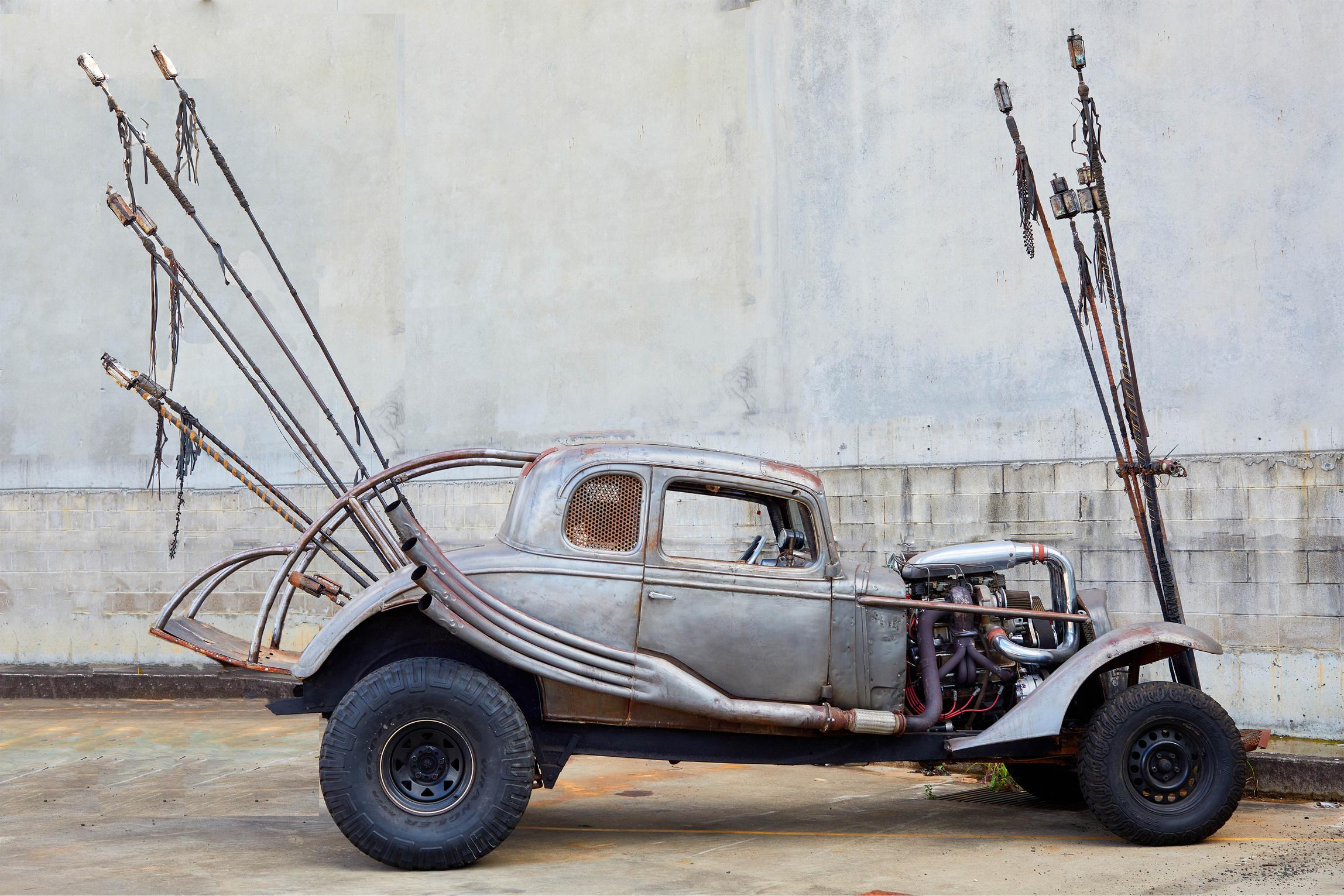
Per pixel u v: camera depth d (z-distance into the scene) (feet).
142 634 33.27
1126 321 19.42
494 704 15.34
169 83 33.76
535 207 30.04
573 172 29.60
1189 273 22.74
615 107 29.14
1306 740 21.24
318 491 31.99
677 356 28.02
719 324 27.53
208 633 17.97
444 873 15.08
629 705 16.12
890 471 25.30
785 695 16.42
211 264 33.19
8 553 34.27
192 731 26.81
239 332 32.91
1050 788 19.93
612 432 28.68
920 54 25.52
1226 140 22.53
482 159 30.78
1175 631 17.04
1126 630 17.11
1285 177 21.99
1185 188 22.84
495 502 30.01
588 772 22.76
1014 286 24.32
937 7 25.34
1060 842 17.01
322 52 32.68
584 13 29.66
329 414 19.34
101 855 16.03
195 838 17.13
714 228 27.73
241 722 28.02
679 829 18.01
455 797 15.29
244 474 18.61
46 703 31.53
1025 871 15.21
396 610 16.46
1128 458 19.36
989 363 24.50
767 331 26.96
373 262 31.91
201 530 33.04
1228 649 22.03
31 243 34.58
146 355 33.73
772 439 26.68
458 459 17.81
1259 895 14.03
